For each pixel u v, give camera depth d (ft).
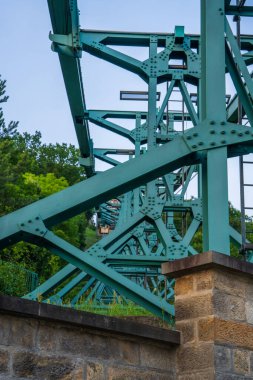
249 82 31.89
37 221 30.60
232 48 32.17
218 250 28.99
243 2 32.91
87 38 54.95
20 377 14.74
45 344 15.42
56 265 100.07
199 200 57.77
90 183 30.63
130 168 30.48
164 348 17.93
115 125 72.79
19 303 14.92
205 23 31.94
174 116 75.56
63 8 45.50
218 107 30.76
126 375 16.87
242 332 17.87
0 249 31.50
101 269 37.55
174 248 53.06
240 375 17.37
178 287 18.53
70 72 52.95
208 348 17.12
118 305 47.39
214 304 17.39
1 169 79.56
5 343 14.67
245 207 29.19
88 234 160.66
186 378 17.53
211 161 30.12
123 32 55.57
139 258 54.29
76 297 61.57
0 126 84.07
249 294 18.56
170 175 59.57
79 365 15.93
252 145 30.68
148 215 55.57
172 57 56.85
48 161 175.01
